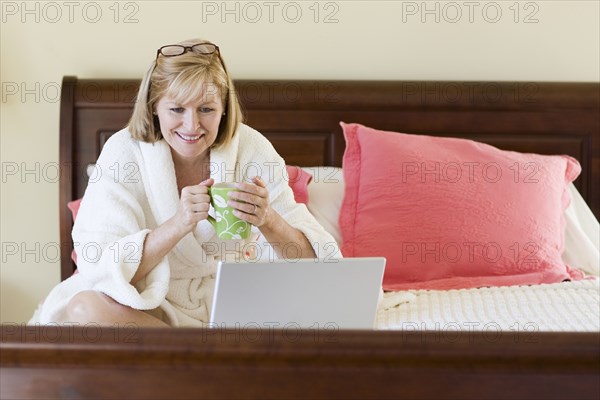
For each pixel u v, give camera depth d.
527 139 3.41
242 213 2.04
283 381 1.47
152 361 1.44
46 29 3.39
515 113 3.40
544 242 2.88
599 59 3.50
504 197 2.92
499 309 2.44
